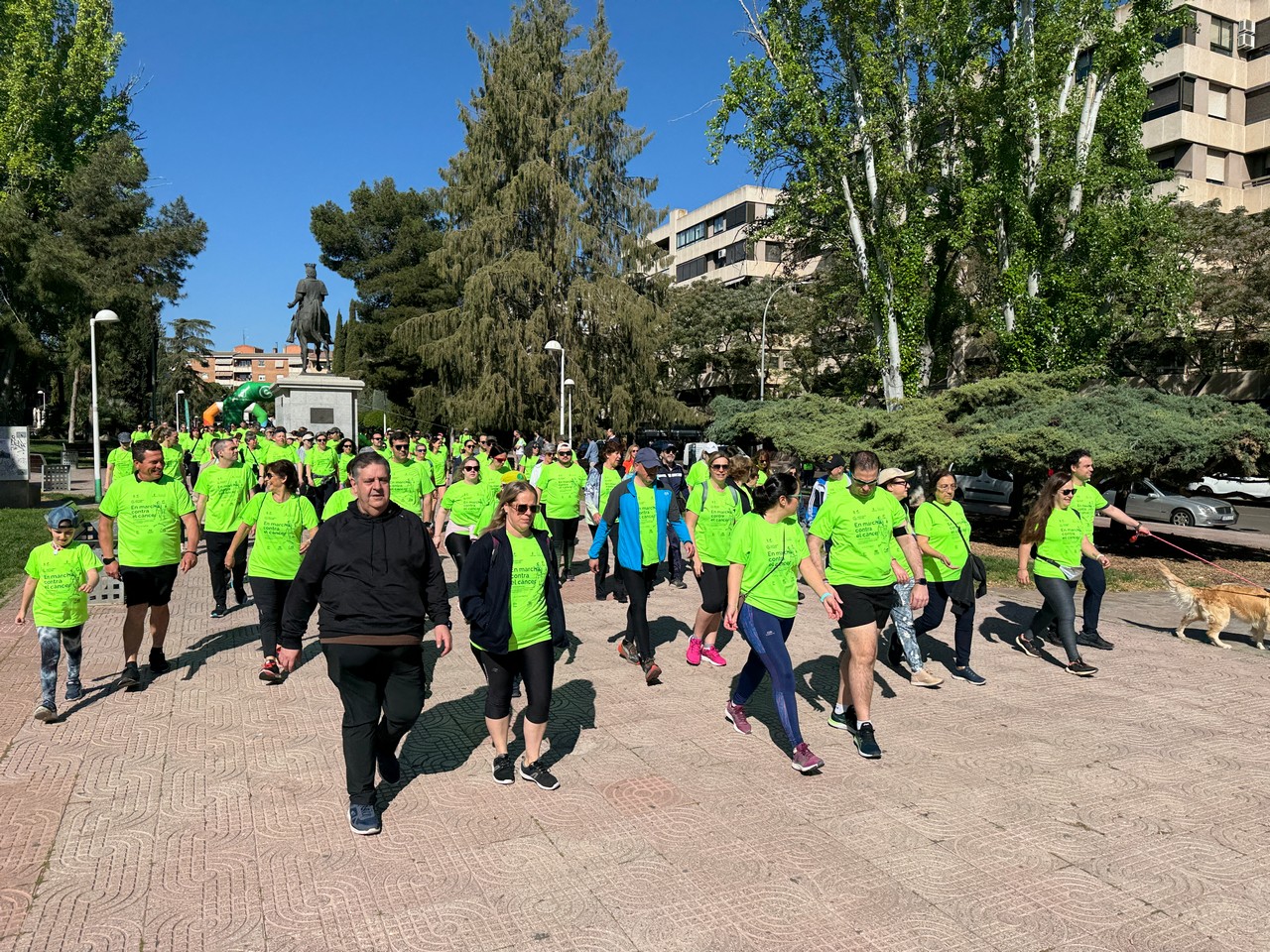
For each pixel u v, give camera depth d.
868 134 19.38
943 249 20.38
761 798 4.57
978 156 19.09
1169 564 13.90
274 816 4.30
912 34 18.69
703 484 7.15
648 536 6.77
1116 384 16.02
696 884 3.67
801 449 17.16
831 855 3.94
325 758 5.06
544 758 5.14
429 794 4.60
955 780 4.84
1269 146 35.50
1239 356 31.12
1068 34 17.22
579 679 6.85
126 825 4.18
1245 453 12.72
